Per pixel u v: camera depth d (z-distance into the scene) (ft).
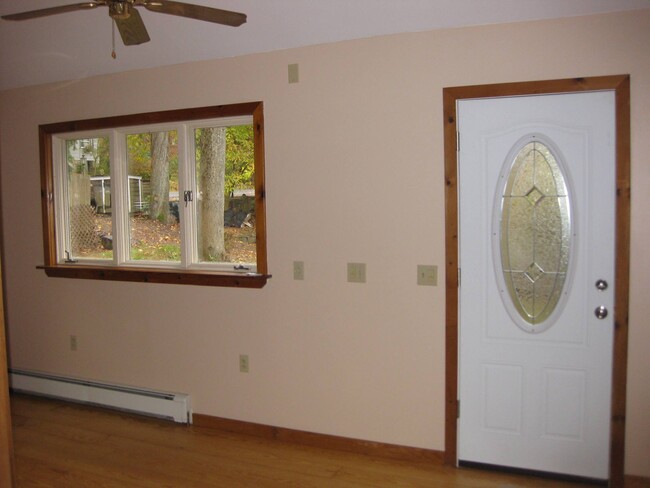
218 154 10.37
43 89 11.64
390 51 8.69
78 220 11.93
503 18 7.95
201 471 8.59
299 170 9.41
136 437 9.92
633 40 7.49
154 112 10.49
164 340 10.74
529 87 7.94
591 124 7.82
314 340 9.46
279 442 9.70
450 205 8.46
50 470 8.66
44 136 11.67
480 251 8.44
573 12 7.65
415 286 8.74
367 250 9.01
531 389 8.30
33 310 12.19
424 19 8.23
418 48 8.52
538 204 8.16
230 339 10.12
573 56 7.74
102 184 11.57
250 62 9.66
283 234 9.59
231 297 10.06
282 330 9.69
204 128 10.44
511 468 8.44
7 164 12.20
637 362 7.73
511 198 8.27
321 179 9.26
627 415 7.80
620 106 7.58
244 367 10.03
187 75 10.19
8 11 9.25
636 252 7.67
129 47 9.96
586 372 8.04
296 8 8.41
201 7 6.18
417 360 8.79
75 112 11.35
